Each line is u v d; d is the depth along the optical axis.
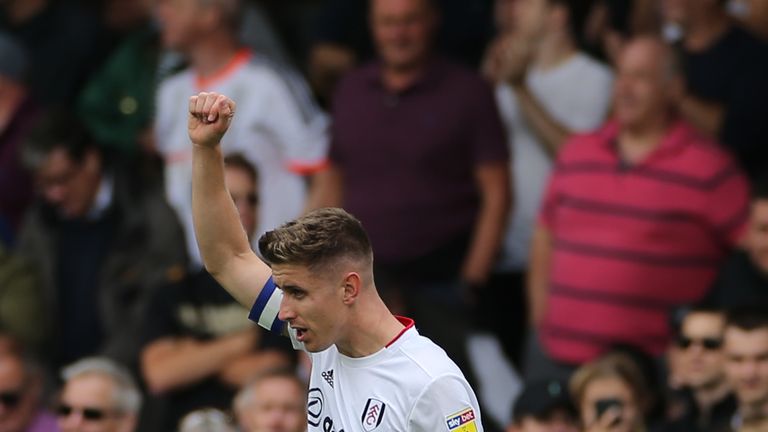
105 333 28.28
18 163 31.03
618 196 25.19
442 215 27.16
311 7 35.03
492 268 27.77
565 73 28.19
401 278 26.67
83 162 28.62
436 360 13.57
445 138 27.11
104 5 34.31
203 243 14.26
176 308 26.02
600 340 25.05
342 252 13.34
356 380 13.69
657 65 25.09
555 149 28.09
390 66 27.38
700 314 23.19
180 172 29.41
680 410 23.23
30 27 33.72
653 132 25.27
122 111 30.02
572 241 25.48
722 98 26.98
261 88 28.86
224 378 25.55
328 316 13.36
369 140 27.41
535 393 22.66
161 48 30.44
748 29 27.38
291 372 23.36
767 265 24.03
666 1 27.72
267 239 13.37
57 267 28.72
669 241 24.92
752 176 26.81
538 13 28.09
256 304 14.24
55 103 33.34
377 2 27.30
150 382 25.61
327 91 31.28
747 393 22.17
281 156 28.86
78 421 23.89
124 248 28.28
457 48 31.03
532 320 26.27
